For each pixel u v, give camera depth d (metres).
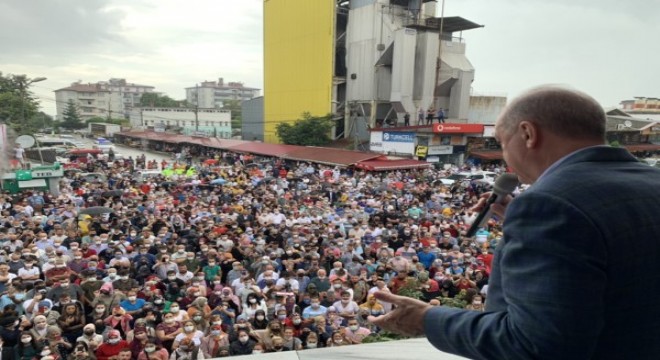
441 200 24.64
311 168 35.94
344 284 11.40
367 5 52.75
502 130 1.56
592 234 1.17
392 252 14.33
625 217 1.21
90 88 145.50
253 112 69.31
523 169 1.52
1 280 10.84
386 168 34.75
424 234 16.14
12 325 8.98
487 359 1.30
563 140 1.40
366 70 53.12
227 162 46.06
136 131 79.81
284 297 10.41
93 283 11.02
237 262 12.62
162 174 33.00
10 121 69.62
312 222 18.14
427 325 1.49
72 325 9.46
